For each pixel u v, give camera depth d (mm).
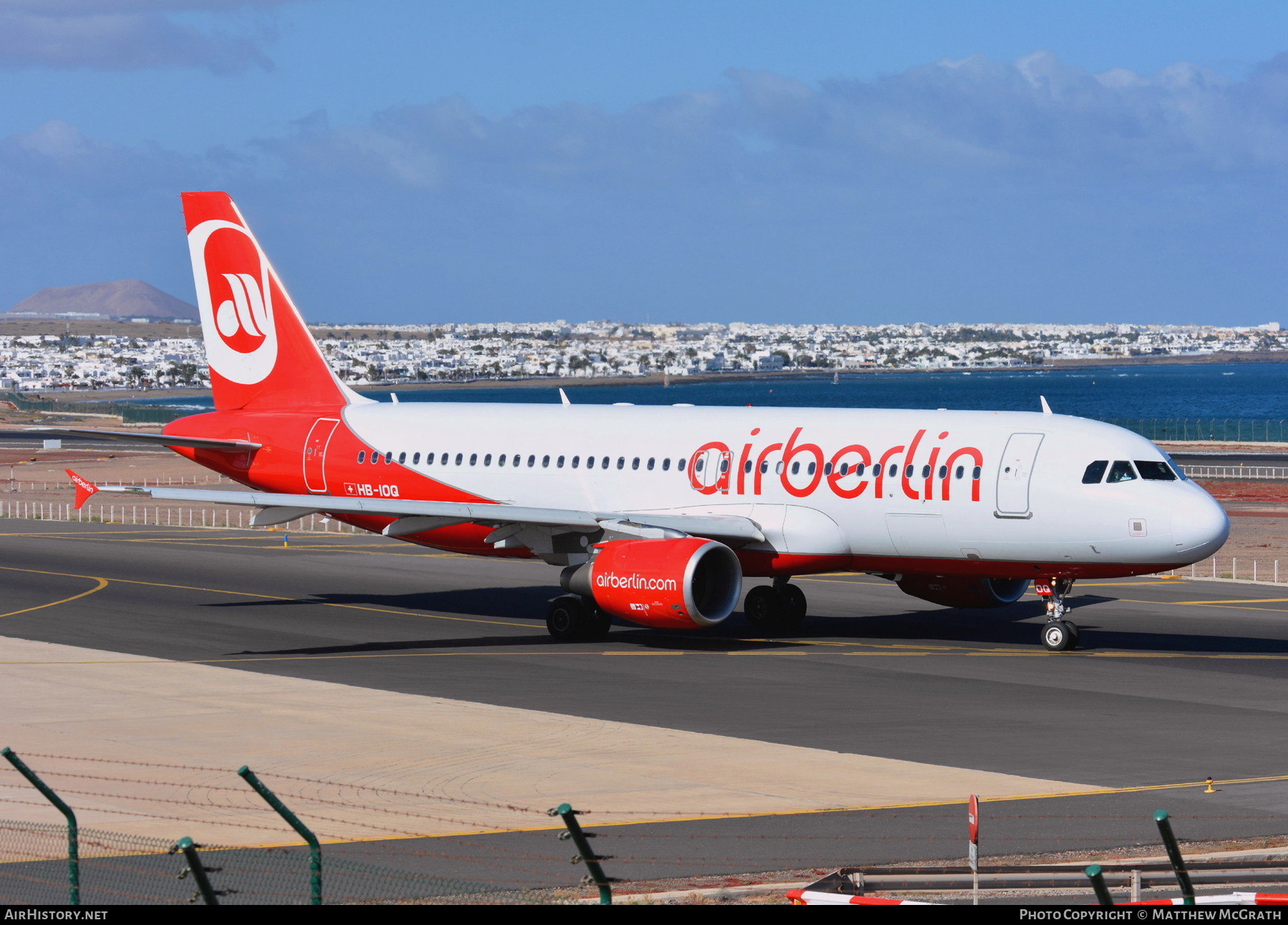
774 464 155875
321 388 190375
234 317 193625
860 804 84562
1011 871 66812
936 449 148125
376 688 124625
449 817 81062
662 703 117875
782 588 163500
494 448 174375
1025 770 94062
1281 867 66750
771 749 100312
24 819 80312
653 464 163625
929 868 67562
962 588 160625
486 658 141875
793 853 73375
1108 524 139125
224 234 192125
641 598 143000
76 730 106562
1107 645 151250
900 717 112438
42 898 63875
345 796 86438
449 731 106250
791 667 136375
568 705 117125
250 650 146625
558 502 169000
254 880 67312
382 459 180500
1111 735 105938
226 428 191000
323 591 194875
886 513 149000
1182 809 83562
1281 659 141750
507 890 66000
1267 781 91188
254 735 104750
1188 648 148625
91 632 157875
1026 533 142750
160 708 115312
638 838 76125
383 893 65438
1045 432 145125
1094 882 46031
